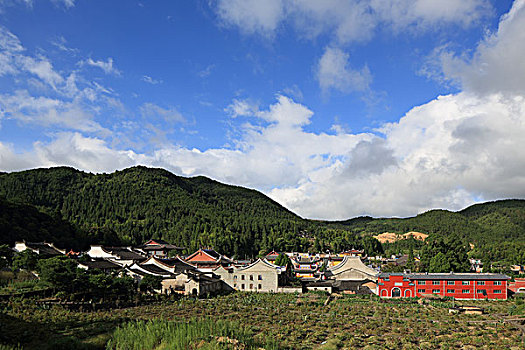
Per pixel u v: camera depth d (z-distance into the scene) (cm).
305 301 8938
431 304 8931
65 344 4878
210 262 13888
